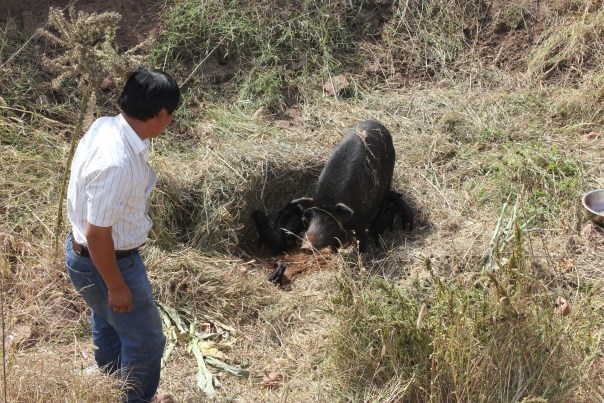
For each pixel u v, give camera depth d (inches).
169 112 152.2
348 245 271.1
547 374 176.2
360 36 344.5
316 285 238.5
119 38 320.2
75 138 205.6
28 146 274.2
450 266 233.6
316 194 270.4
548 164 274.1
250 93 318.7
